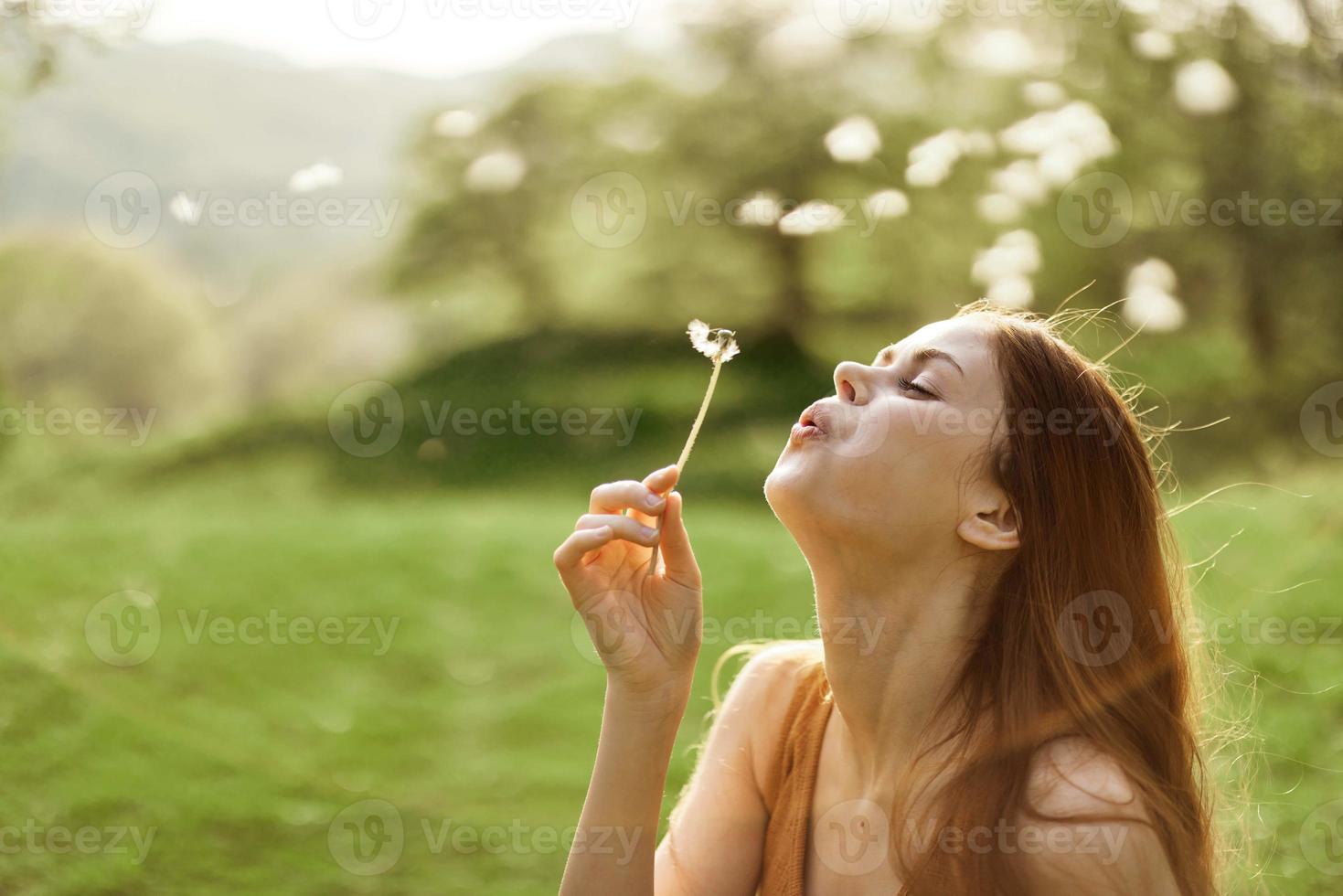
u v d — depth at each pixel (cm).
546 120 2125
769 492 157
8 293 1603
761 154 1972
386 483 1532
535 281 2184
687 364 1981
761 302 2048
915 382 158
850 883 162
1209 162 1012
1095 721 151
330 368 2047
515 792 518
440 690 670
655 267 2064
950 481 153
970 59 1141
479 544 973
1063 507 156
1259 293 1148
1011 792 146
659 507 163
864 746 164
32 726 511
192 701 609
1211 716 205
